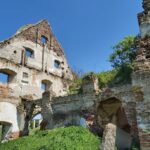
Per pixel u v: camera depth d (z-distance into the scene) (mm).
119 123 16781
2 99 20797
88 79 17703
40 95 24312
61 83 27219
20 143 14570
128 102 14938
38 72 24938
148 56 12023
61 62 28297
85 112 17062
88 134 13844
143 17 13492
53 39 28359
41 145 12859
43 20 27781
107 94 16125
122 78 16328
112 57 25531
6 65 22047
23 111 21781
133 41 24922
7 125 21016
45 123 19156
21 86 22781
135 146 12828
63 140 12789
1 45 22234
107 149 11352
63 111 18406
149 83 11141
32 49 25172
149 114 10625
